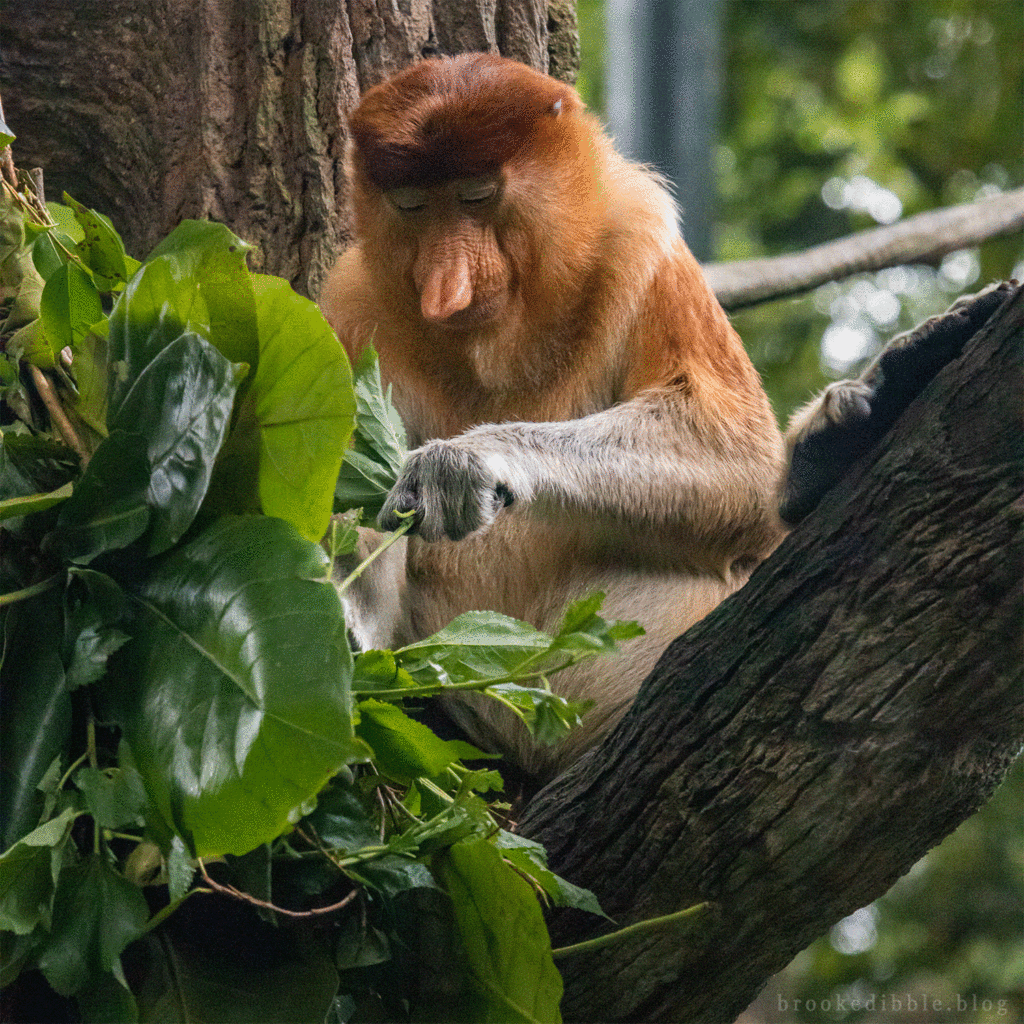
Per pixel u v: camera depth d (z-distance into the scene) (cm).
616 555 947
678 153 1416
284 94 1033
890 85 2855
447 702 948
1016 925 2261
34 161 1059
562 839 693
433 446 800
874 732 623
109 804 529
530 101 920
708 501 916
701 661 673
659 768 670
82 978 527
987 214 1580
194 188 1018
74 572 566
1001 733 632
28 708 566
